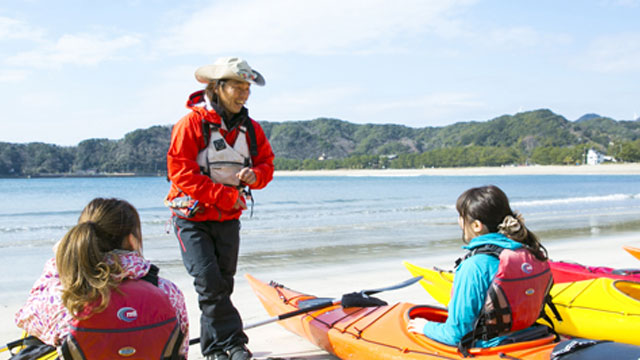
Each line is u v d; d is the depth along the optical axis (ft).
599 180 245.04
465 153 603.26
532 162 561.02
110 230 7.37
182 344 7.98
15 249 35.09
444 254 31.30
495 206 9.12
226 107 11.20
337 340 11.91
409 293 20.33
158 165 509.76
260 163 12.00
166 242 36.88
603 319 13.48
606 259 28.73
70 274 6.85
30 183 273.75
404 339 10.64
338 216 60.80
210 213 10.99
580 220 51.72
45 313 7.31
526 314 9.04
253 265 27.66
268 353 13.25
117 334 7.09
